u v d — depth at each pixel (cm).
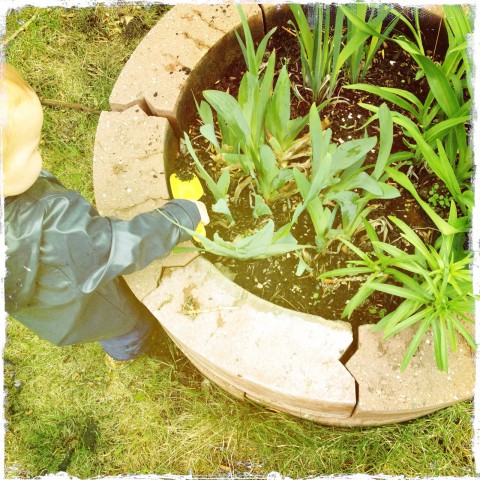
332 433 153
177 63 134
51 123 189
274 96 115
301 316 118
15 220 96
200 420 160
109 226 104
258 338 116
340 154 108
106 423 165
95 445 163
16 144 87
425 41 148
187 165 143
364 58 147
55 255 100
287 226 110
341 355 116
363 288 116
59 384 170
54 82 195
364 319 130
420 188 140
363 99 145
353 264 134
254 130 119
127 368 168
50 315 114
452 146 127
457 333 120
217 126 145
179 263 121
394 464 151
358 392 115
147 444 161
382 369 116
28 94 86
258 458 156
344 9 111
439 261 109
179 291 120
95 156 129
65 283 105
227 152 131
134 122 131
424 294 110
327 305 133
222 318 118
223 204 110
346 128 144
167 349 171
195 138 145
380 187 108
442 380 116
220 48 139
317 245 129
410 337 118
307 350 116
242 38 143
